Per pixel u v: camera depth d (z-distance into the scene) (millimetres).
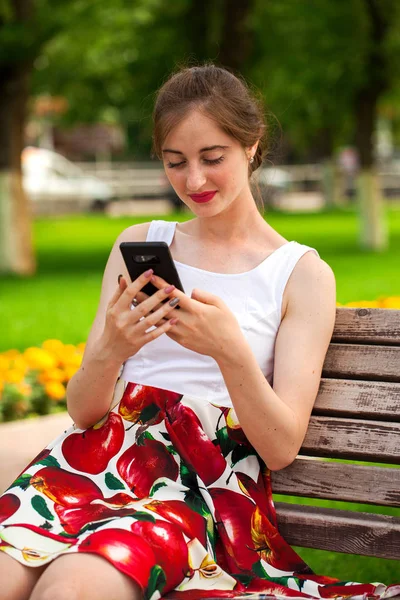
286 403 3258
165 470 3291
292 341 3355
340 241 22516
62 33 16781
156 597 2832
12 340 10922
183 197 3434
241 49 17328
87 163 48875
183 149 3344
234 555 3176
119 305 3146
